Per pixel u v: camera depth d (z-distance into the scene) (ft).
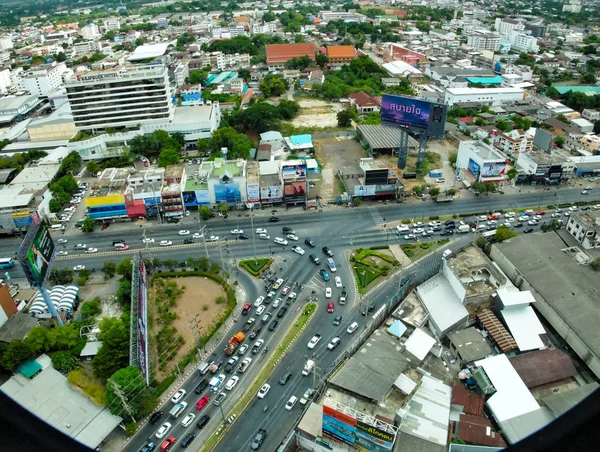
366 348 323.16
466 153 614.75
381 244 489.67
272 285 430.20
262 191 552.82
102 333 350.64
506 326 363.56
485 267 396.98
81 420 293.64
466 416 292.40
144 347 339.16
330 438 274.36
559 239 449.06
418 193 582.76
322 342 365.40
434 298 383.45
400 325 346.95
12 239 516.73
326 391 293.02
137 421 306.14
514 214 533.55
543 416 288.10
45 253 367.86
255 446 284.00
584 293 370.32
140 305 363.56
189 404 318.04
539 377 318.04
